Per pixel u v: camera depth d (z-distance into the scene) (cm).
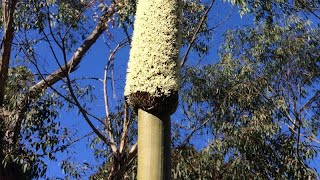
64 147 897
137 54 307
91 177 909
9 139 904
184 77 997
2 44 884
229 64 1020
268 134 916
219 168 884
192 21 902
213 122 958
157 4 314
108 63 865
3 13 870
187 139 903
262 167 908
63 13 900
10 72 927
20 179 896
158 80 299
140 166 293
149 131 296
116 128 859
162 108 297
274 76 1070
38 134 911
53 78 927
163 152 293
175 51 308
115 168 769
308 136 1011
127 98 307
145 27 311
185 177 858
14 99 919
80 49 966
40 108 927
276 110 968
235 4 751
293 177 918
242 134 905
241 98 946
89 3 847
